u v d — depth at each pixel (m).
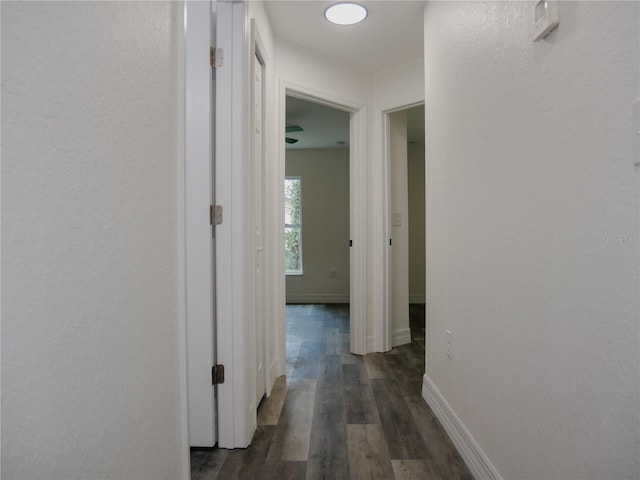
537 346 1.08
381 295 3.33
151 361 0.80
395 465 1.63
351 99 3.18
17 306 0.44
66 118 0.53
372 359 3.13
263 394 2.33
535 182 1.08
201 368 1.73
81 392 0.56
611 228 0.79
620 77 0.76
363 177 3.27
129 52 0.71
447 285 1.90
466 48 1.62
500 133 1.30
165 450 0.87
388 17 2.47
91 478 0.58
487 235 1.42
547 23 0.98
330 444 1.80
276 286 2.70
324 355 3.25
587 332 0.86
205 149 1.68
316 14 2.44
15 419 0.44
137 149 0.74
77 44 0.55
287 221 6.25
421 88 3.00
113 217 0.65
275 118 2.69
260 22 2.19
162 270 0.85
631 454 0.74
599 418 0.83
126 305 0.70
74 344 0.55
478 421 1.52
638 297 0.72
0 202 0.42
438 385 2.09
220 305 1.75
